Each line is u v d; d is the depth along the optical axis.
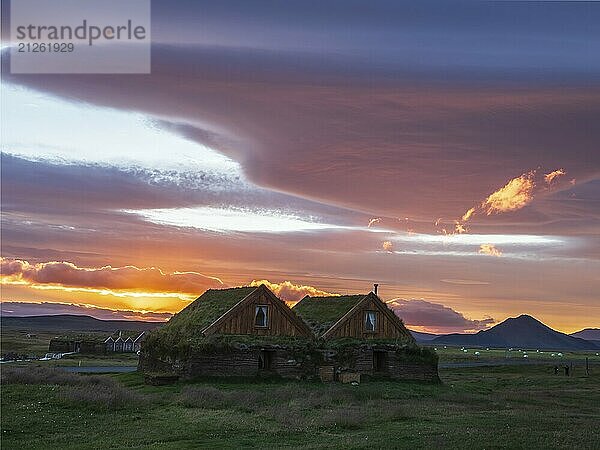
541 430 30.16
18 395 37.53
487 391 53.31
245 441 27.55
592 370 90.12
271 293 53.50
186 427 30.72
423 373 56.31
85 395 36.66
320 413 35.41
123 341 134.50
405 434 28.70
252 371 50.59
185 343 50.34
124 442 27.50
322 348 53.94
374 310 57.72
